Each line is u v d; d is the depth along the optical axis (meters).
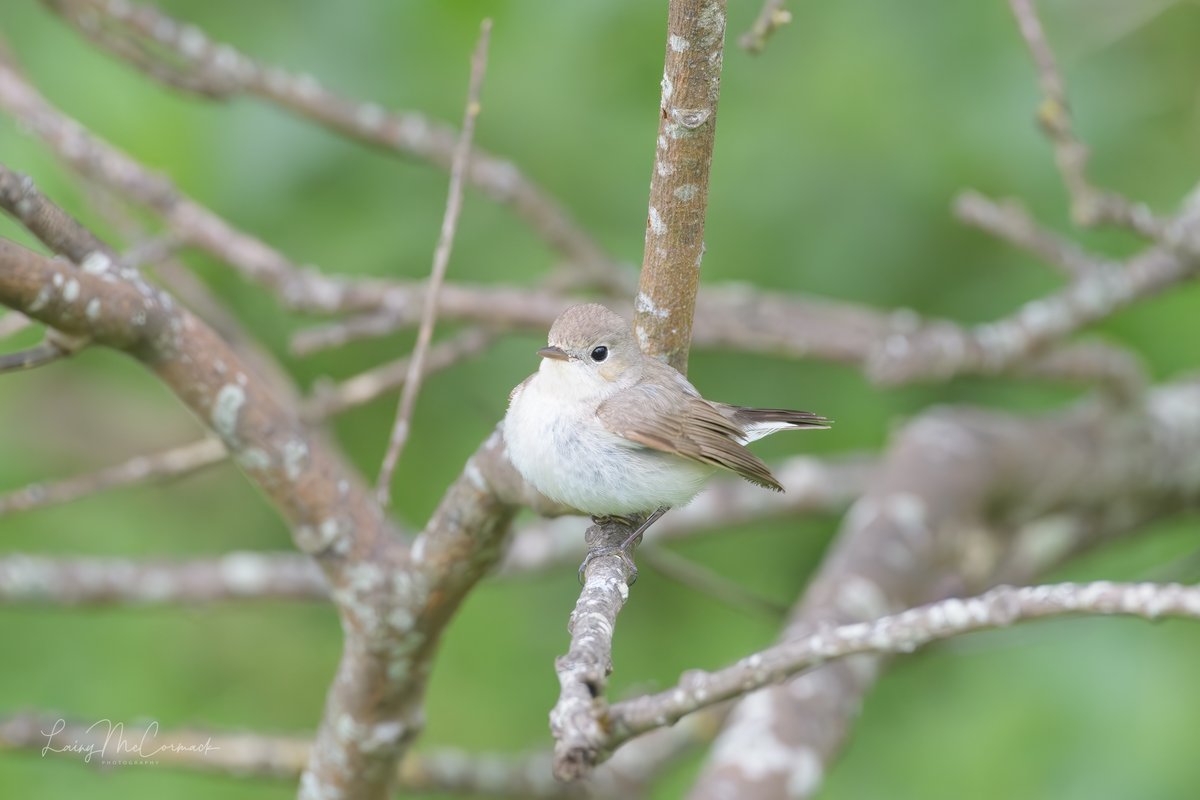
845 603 10.27
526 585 13.01
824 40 11.84
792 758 9.09
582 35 11.64
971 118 11.53
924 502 11.21
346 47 12.03
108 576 10.61
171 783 11.10
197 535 13.23
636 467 7.43
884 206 11.81
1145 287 10.34
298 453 7.00
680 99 6.17
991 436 11.80
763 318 11.01
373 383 10.30
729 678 5.61
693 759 12.94
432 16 11.83
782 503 12.08
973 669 11.96
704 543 13.24
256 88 10.59
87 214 11.85
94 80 11.73
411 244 12.26
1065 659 11.35
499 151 12.29
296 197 12.11
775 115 11.81
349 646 7.46
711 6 5.91
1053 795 10.73
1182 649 11.34
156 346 6.61
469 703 12.16
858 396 12.95
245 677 12.33
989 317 12.41
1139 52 12.09
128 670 11.74
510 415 7.14
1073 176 8.98
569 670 5.14
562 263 11.66
